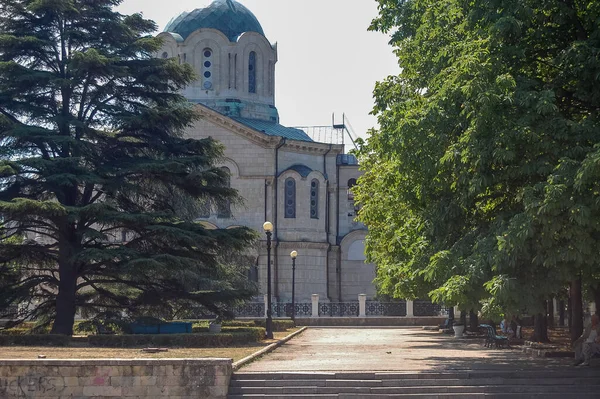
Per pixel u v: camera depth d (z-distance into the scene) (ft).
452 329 167.43
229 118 232.32
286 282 232.73
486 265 77.51
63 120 123.24
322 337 150.61
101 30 129.18
